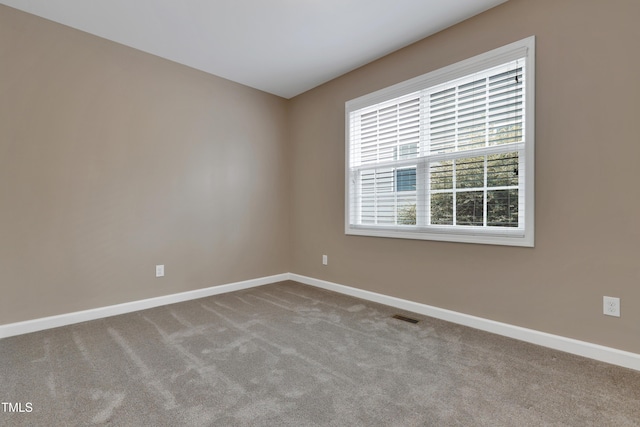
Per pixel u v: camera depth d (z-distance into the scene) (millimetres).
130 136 2934
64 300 2592
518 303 2279
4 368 1868
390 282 3104
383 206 3186
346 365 1918
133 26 2602
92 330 2473
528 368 1864
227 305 3123
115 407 1504
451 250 2648
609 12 1896
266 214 4039
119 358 2002
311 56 3115
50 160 2527
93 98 2729
